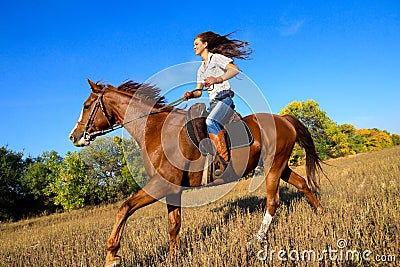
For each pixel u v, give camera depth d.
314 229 5.15
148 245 5.95
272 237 5.21
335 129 45.72
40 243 8.62
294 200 7.88
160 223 8.37
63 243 8.21
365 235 4.69
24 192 30.05
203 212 8.65
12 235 12.90
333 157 45.41
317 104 44.41
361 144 60.03
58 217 21.19
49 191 26.91
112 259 4.48
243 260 4.39
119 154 26.12
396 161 17.45
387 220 5.29
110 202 26.95
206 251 4.81
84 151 26.27
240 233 5.44
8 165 30.38
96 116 5.32
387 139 76.12
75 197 25.48
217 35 5.44
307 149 6.94
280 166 6.15
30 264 6.36
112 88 5.40
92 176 26.47
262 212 7.27
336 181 12.07
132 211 4.71
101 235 8.39
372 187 9.12
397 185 8.49
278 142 6.05
